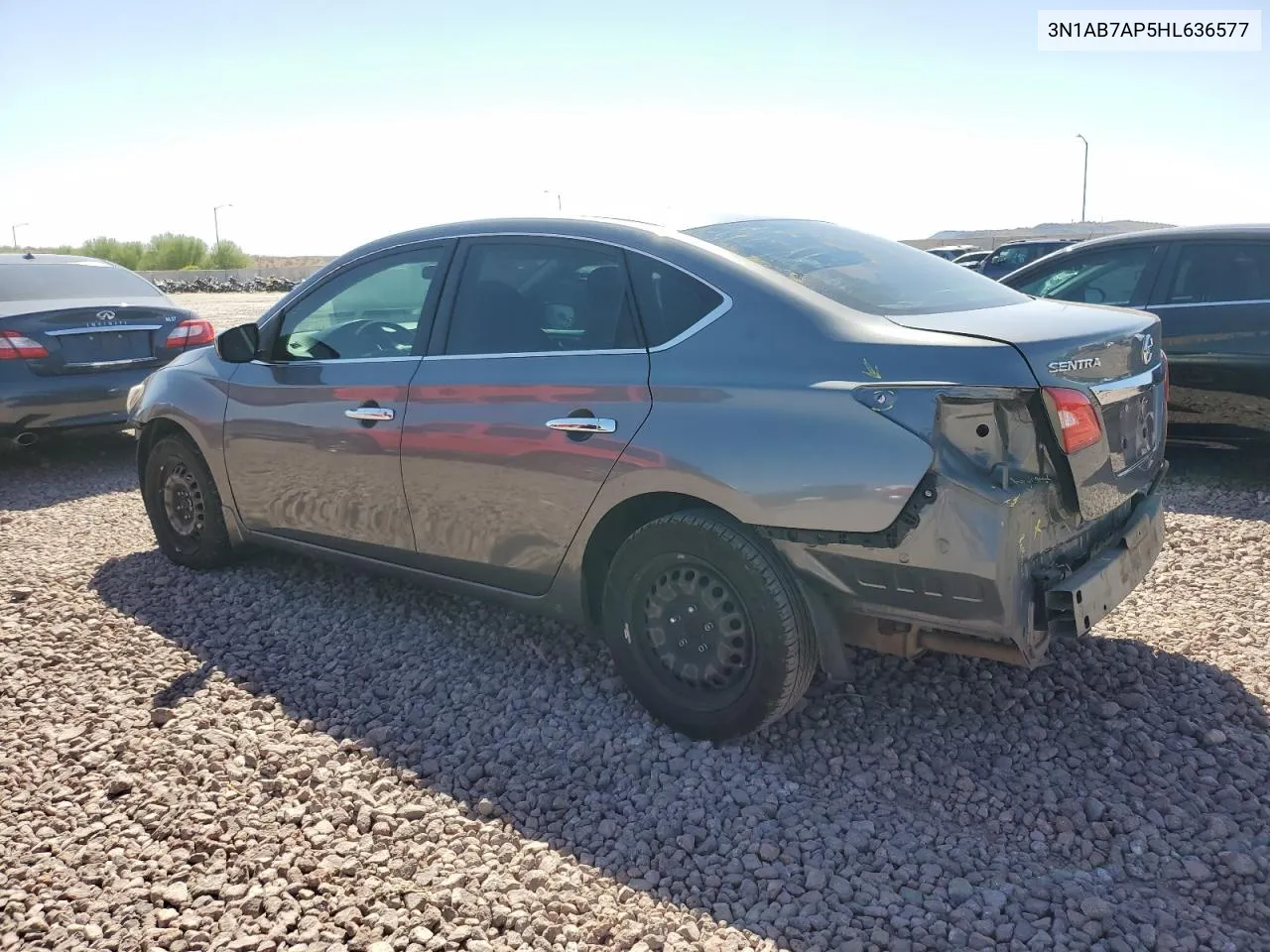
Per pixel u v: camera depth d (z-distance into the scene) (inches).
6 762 135.6
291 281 2078.0
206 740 141.0
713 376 131.4
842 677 129.4
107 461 343.6
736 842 118.0
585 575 147.3
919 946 99.9
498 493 152.2
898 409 118.3
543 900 107.2
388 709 151.6
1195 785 127.1
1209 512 241.0
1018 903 106.3
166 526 215.0
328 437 174.7
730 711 134.6
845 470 120.2
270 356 190.4
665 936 102.1
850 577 123.3
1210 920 103.3
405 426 162.7
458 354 159.3
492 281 159.0
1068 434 117.6
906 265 153.7
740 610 132.0
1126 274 280.1
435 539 163.3
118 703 152.9
